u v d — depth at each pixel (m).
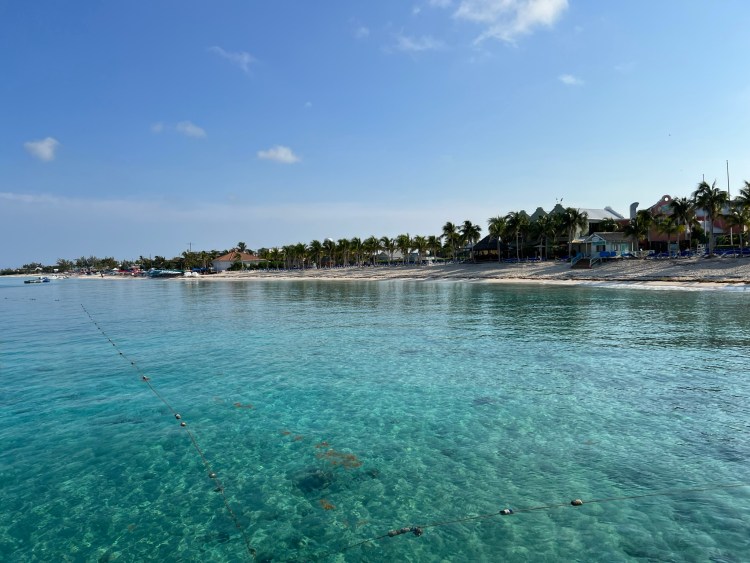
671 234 91.19
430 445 14.04
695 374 21.03
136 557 9.16
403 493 11.34
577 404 17.31
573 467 12.44
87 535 9.88
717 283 59.81
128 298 78.38
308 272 149.38
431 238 144.62
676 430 14.72
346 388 20.09
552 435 14.53
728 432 14.48
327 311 50.09
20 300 77.62
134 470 12.73
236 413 17.12
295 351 28.09
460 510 10.59
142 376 22.59
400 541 9.53
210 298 73.88
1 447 14.27
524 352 26.42
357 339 31.86
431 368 23.27
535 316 40.94
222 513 10.64
